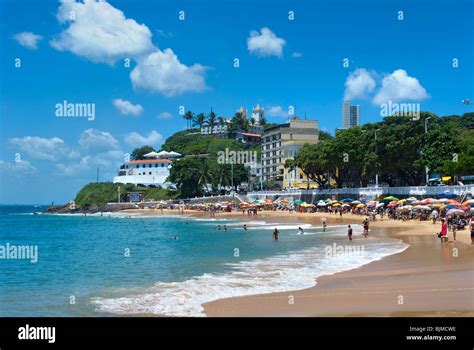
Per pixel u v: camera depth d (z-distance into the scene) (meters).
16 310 20.92
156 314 19.39
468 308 17.86
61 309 20.91
